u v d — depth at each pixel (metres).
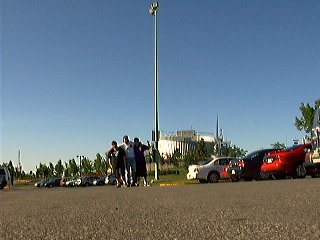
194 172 21.88
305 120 30.92
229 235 2.86
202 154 59.81
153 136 26.75
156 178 26.41
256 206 4.76
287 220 3.47
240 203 5.24
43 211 5.31
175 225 3.48
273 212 4.10
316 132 15.13
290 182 11.16
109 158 15.48
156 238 2.89
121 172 15.38
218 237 2.81
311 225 3.14
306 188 7.84
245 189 8.49
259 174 19.28
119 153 15.27
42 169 108.50
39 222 4.11
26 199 8.30
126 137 15.39
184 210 4.71
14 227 3.80
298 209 4.29
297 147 17.36
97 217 4.35
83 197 8.10
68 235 3.19
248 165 19.19
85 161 101.00
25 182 86.94
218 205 5.11
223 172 21.95
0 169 28.98
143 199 6.82
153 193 8.62
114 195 8.45
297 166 17.08
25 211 5.43
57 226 3.74
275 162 17.09
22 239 3.09
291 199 5.52
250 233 2.90
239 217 3.81
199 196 6.96
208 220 3.71
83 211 5.09
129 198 7.24
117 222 3.86
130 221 3.90
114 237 3.02
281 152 17.22
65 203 6.58
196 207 5.00
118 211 4.93
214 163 22.08
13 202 7.48
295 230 2.94
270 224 3.28
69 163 104.50
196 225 3.42
